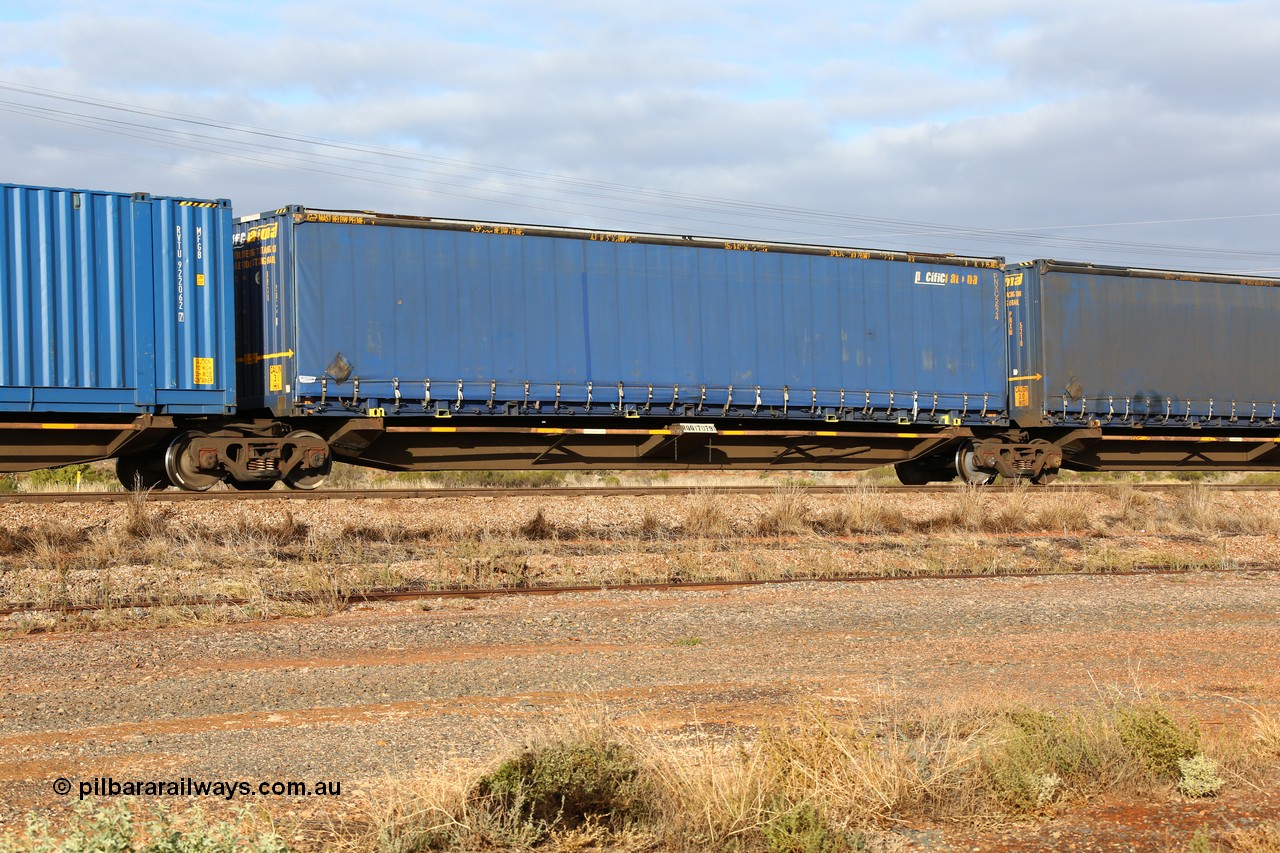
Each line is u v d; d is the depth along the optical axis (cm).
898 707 789
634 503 1930
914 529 1958
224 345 1850
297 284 1911
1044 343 2572
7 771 632
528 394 2092
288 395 1911
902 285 2466
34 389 1688
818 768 597
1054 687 878
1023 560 1731
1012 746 634
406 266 1998
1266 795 619
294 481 1953
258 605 1195
